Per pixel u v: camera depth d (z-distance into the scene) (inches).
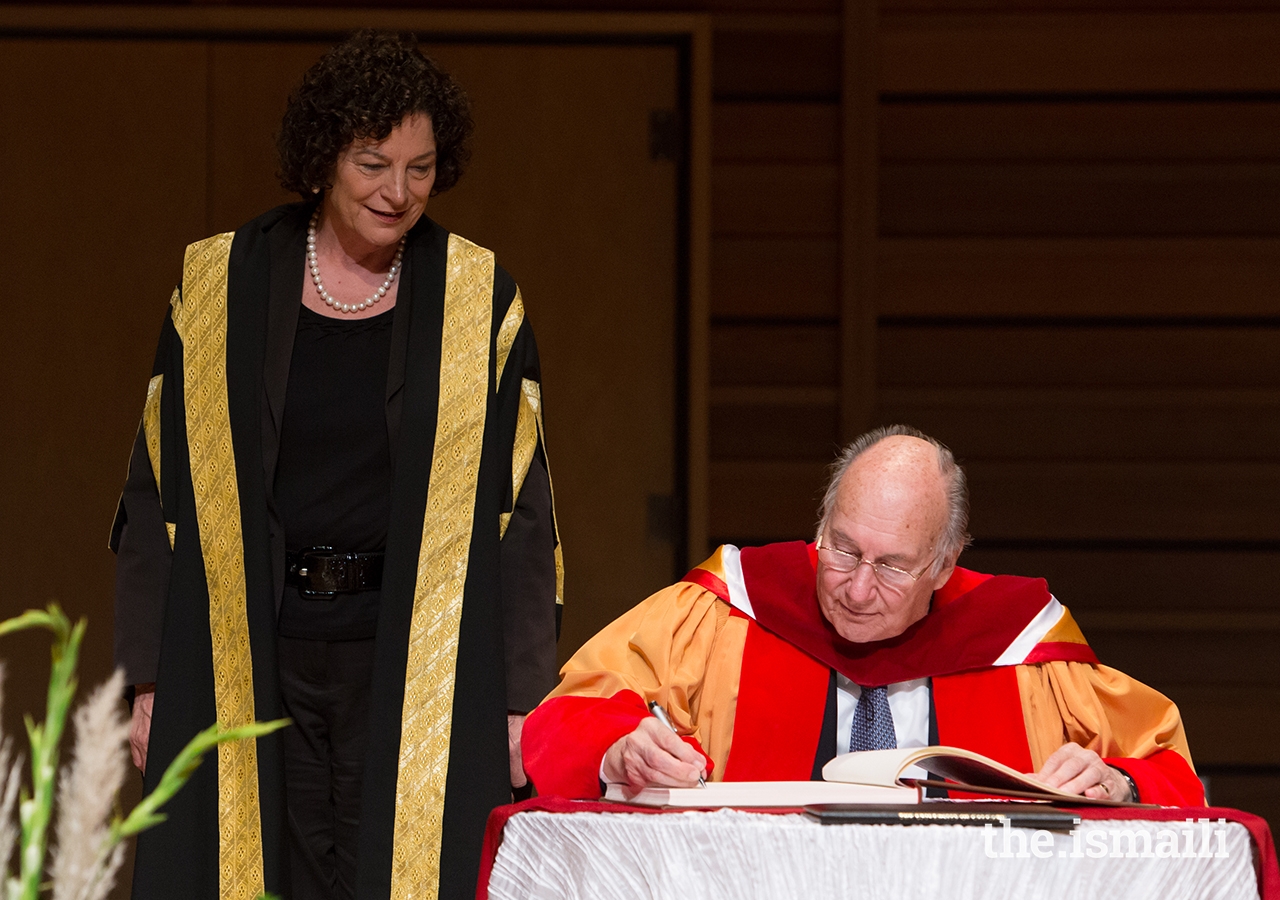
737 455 600.7
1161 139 599.8
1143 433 602.5
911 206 599.2
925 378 600.1
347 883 313.6
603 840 204.2
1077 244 600.4
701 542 590.6
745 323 600.7
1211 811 214.1
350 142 293.9
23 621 100.0
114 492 602.9
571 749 262.1
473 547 313.6
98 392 602.2
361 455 309.4
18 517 601.6
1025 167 599.2
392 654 305.3
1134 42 597.0
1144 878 200.5
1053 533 600.7
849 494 276.8
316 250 318.0
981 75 596.7
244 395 306.7
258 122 601.6
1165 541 601.9
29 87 598.9
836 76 599.2
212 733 104.7
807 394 600.7
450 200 605.9
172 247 602.2
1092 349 602.2
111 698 93.7
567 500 606.9
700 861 200.2
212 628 303.9
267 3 593.0
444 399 313.7
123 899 542.3
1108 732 288.2
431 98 300.0
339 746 311.7
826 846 196.7
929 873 195.8
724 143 598.5
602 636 302.5
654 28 595.2
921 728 296.5
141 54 600.1
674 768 236.8
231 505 304.3
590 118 605.3
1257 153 600.7
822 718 296.7
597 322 607.8
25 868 97.3
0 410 602.2
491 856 220.5
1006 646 297.4
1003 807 210.2
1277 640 598.9
